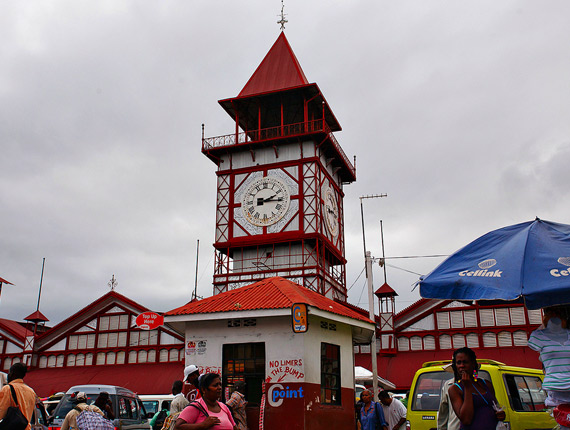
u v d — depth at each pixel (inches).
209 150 1884.8
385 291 1770.4
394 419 641.6
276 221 1765.5
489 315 1702.8
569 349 314.8
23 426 427.8
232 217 1820.9
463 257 348.2
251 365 722.8
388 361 1721.2
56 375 1855.3
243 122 2030.0
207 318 738.2
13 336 1979.6
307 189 1768.0
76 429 560.7
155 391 1684.3
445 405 343.0
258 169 1841.8
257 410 700.0
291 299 714.8
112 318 1908.2
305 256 1729.8
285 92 1862.7
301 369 690.8
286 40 2037.4
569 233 335.3
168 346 1823.3
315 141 1808.6
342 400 762.2
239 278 1756.9
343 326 805.9
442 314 1743.4
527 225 349.7
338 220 1964.8
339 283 1888.5
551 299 303.9
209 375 342.0
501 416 314.3
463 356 320.8
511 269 317.4
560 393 311.1
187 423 326.0
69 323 1934.1
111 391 812.0
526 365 1569.9
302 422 671.1
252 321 729.6
